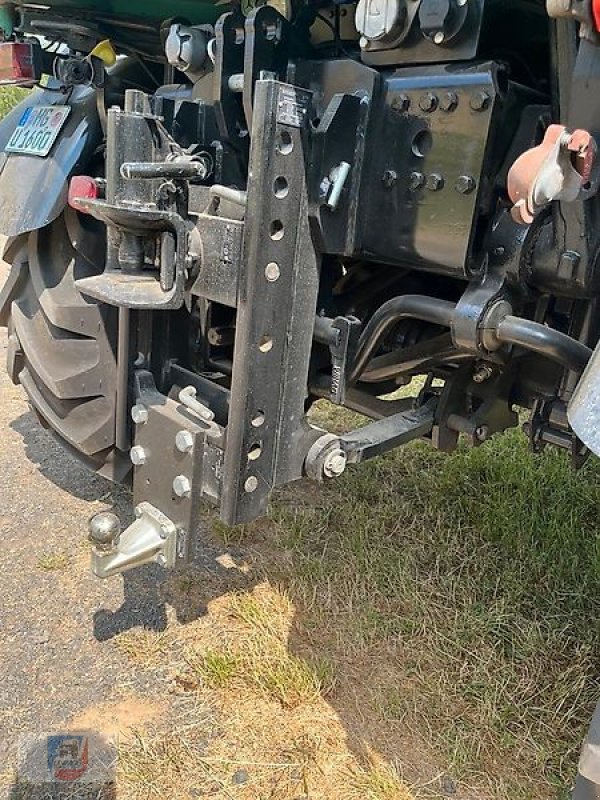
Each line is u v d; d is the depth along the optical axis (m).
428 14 1.42
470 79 1.42
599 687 2.00
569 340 1.45
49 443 3.17
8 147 2.36
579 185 1.21
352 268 2.07
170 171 1.45
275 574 2.40
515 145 1.50
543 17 1.51
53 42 2.43
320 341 1.66
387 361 1.84
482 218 1.53
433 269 1.55
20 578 2.34
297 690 1.96
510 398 1.94
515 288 1.53
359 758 1.80
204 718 1.89
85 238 2.20
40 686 1.96
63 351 2.24
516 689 2.01
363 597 2.31
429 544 2.59
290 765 1.77
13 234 2.14
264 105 1.37
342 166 1.50
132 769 1.74
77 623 2.17
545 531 2.62
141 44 2.38
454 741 1.85
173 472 1.59
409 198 1.54
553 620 2.25
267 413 1.55
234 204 1.52
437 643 2.15
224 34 1.69
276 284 1.48
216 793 1.70
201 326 2.06
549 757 1.83
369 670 2.05
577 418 1.07
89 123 2.19
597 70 1.25
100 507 2.72
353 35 1.73
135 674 2.01
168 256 1.48
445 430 1.95
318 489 2.89
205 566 2.43
